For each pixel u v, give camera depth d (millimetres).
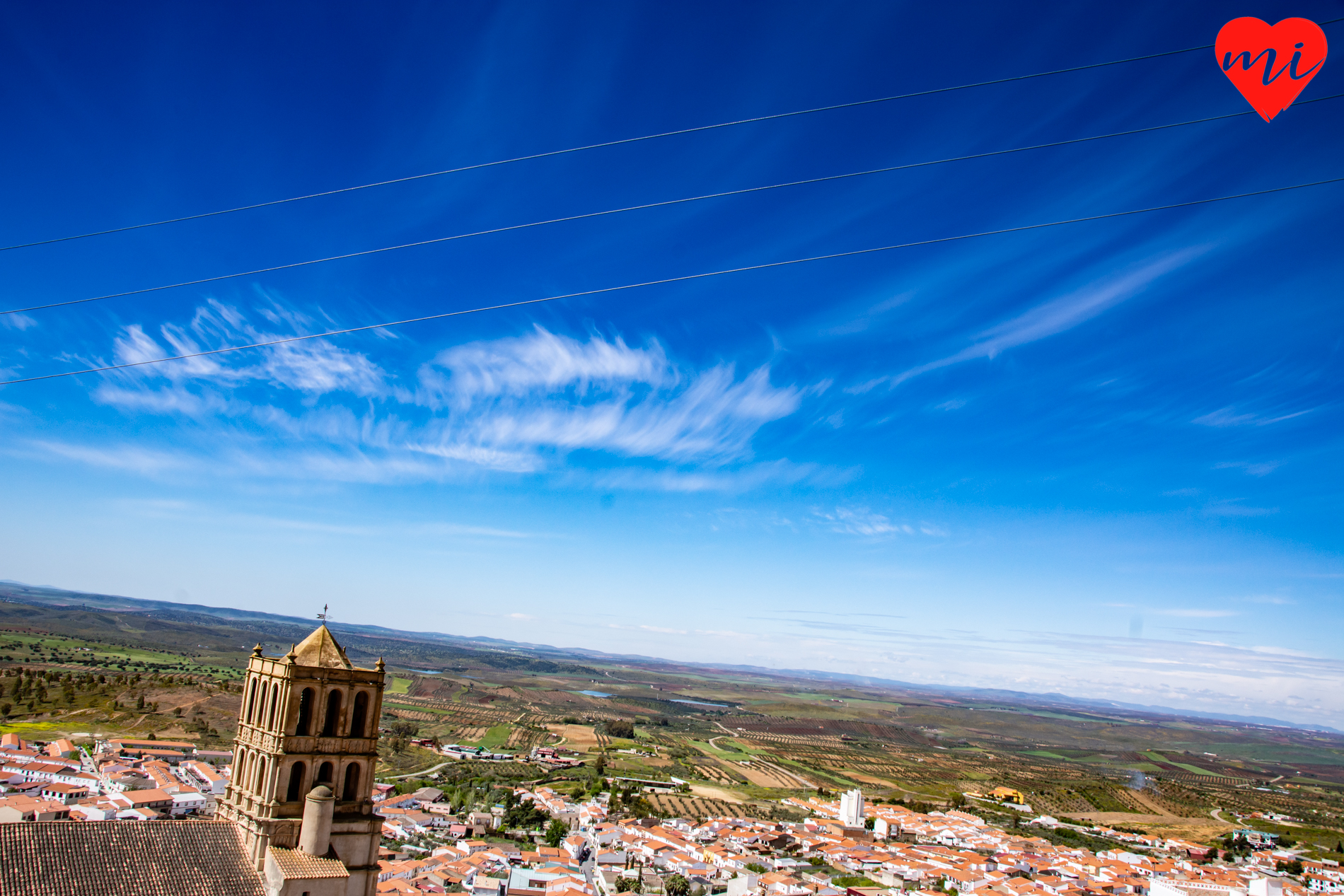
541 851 181625
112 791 176125
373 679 68438
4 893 50969
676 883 165125
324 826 63031
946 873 194375
